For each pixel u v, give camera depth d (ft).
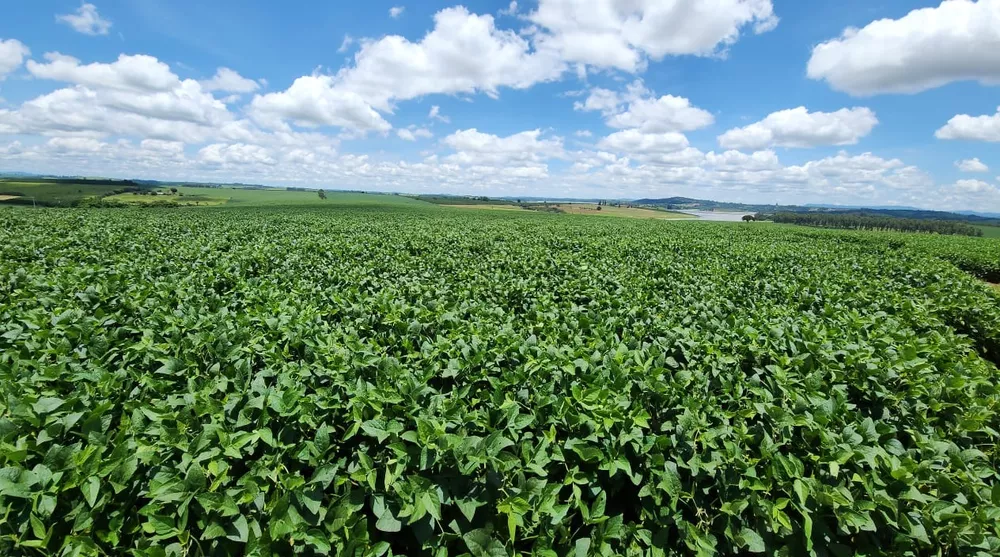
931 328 28.37
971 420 15.75
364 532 10.91
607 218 258.98
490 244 70.18
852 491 12.36
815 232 168.86
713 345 19.69
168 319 19.34
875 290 37.50
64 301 23.34
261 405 12.64
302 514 11.07
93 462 10.58
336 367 15.81
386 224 119.44
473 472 12.38
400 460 11.87
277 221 118.11
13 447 11.23
